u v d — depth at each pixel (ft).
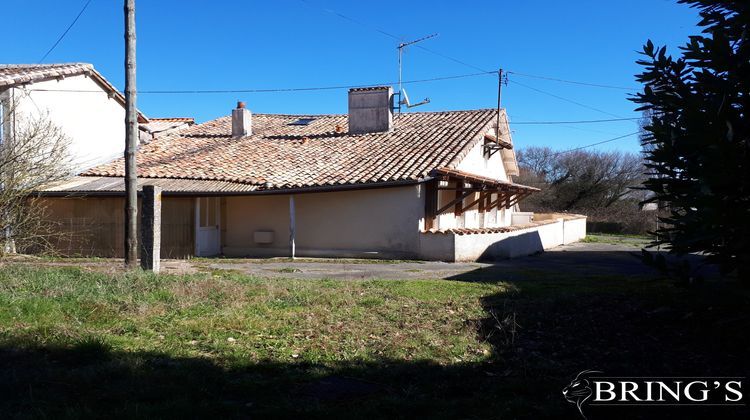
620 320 23.08
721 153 16.72
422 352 19.01
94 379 15.29
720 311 20.67
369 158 57.16
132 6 36.06
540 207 133.59
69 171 46.06
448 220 58.90
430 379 16.34
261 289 29.60
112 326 21.30
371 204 52.47
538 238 65.67
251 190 50.90
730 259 19.02
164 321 22.24
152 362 17.10
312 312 24.56
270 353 18.56
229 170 56.90
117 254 50.57
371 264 46.78
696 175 19.34
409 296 29.01
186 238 52.49
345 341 20.18
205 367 16.69
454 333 21.66
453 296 29.17
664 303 24.81
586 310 25.09
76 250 50.62
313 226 54.19
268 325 22.15
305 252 54.24
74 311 22.65
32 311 21.97
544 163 140.15
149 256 36.11
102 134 63.10
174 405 13.43
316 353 18.60
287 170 56.08
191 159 61.72
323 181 51.44
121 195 49.88
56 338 18.92
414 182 49.42
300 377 16.26
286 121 81.35
